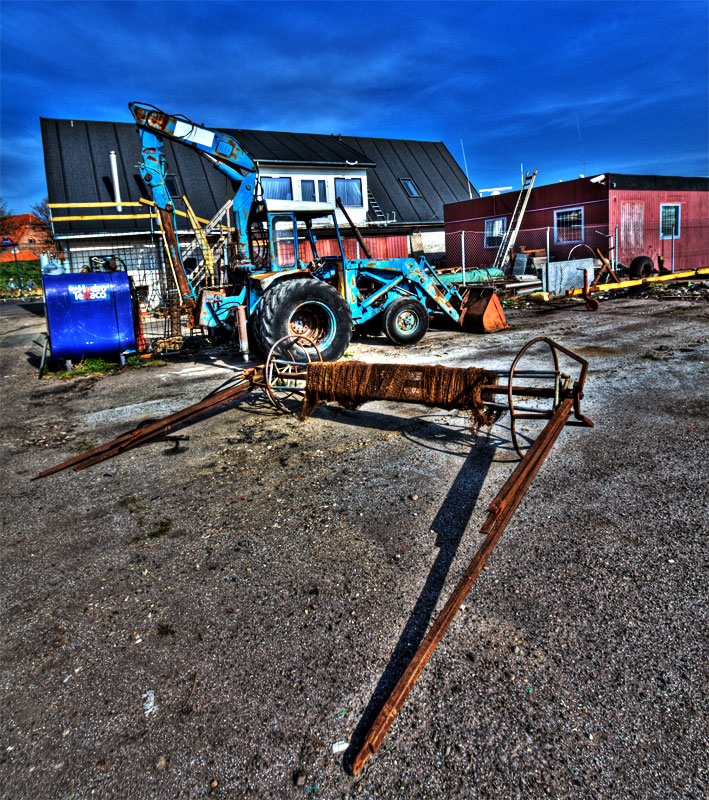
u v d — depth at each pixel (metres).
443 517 3.05
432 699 1.86
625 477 3.39
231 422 5.16
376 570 2.61
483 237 20.58
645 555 2.58
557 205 17.78
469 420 4.72
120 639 2.25
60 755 1.74
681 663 1.94
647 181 17.31
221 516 3.27
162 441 4.72
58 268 16.94
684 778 1.54
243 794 1.59
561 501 3.15
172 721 1.85
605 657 1.99
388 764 1.64
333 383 4.38
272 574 2.64
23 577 2.75
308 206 7.83
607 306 12.05
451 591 2.40
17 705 1.95
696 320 9.26
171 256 9.62
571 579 2.44
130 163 19.86
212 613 2.38
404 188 25.62
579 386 3.95
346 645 2.13
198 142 8.11
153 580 2.66
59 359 8.36
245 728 1.80
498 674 1.94
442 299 9.38
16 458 4.57
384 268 8.55
